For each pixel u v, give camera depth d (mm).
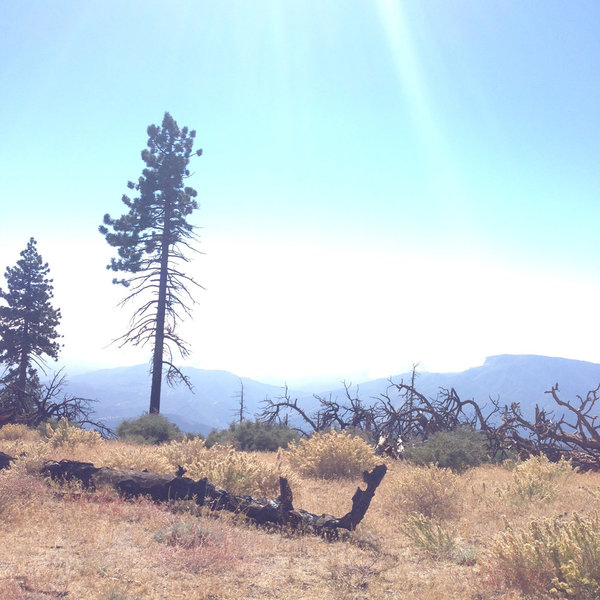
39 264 42344
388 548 7480
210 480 9930
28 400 31828
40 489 8336
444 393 25906
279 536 7691
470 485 13000
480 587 5664
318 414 27688
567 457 20203
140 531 6848
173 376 30281
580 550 5551
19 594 4488
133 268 31609
